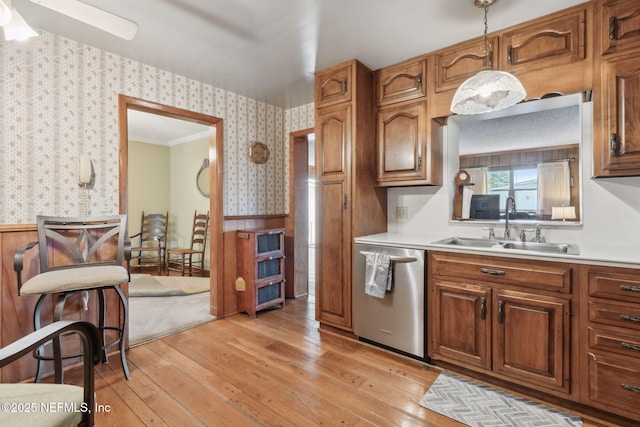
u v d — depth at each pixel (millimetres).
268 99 3631
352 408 1771
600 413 1671
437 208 2775
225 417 1695
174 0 1856
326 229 2828
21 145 2090
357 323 2605
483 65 2254
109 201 2475
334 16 2029
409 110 2623
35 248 2131
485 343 1979
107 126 2465
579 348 1688
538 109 2332
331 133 2779
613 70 1815
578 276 1688
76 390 998
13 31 1309
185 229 5902
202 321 3086
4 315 2008
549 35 2014
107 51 2461
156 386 1985
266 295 3395
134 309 3428
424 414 1720
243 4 1899
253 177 3639
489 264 1960
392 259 2348
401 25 2133
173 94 2879
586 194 2146
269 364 2258
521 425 1630
